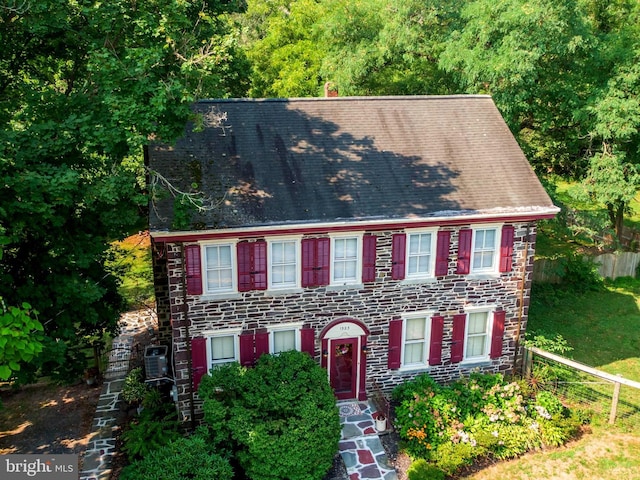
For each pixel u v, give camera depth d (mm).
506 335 18656
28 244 15859
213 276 15852
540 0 22047
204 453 14078
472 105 20188
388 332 17594
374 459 15555
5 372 10633
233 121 17969
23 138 13398
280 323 16672
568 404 17734
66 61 18969
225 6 21688
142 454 15078
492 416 16328
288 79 34000
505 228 17484
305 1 38688
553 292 26531
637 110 22547
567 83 24766
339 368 18547
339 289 16812
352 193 16750
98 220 16094
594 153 25906
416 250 17172
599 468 15375
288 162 17203
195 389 16453
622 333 23062
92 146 13883
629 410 17531
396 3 26656
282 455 14094
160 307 19375
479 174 18094
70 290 15156
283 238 15992
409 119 19312
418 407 16359
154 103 12883
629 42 24719
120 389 18938
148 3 14844
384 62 28109
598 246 28516
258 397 14820
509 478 15148
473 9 24125
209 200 15656
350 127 18672
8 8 13531
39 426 17047
